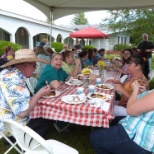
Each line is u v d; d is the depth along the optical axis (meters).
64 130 2.73
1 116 1.62
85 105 1.73
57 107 1.74
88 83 2.47
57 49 14.48
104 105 1.74
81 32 9.66
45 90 1.66
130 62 2.25
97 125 1.65
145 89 2.03
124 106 2.52
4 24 10.59
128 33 13.12
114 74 3.78
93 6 5.93
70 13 6.37
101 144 1.51
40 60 1.92
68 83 2.63
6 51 5.12
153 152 1.31
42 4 5.42
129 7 5.99
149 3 5.46
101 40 21.31
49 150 1.16
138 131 1.37
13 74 1.60
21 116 1.58
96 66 5.03
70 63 3.85
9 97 1.53
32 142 1.26
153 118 1.30
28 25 12.84
